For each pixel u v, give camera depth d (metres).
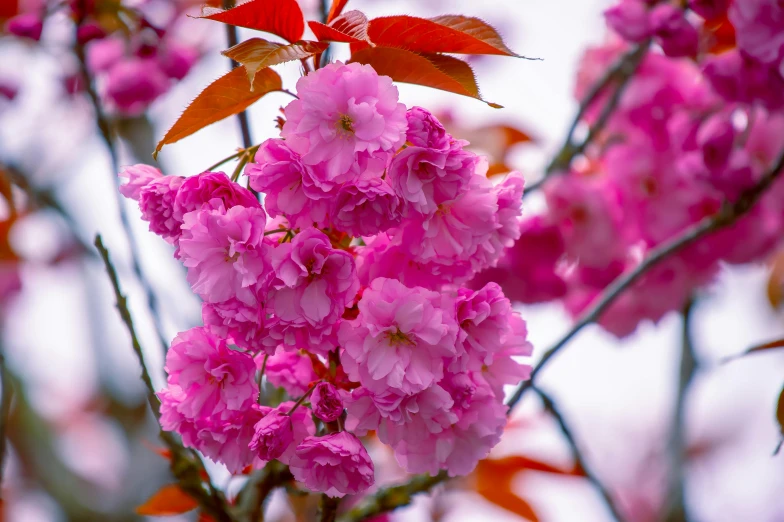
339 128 1.09
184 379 1.11
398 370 1.09
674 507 1.42
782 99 1.36
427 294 1.10
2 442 1.31
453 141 1.11
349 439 1.10
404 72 1.12
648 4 1.41
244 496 1.19
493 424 1.13
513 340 1.15
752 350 1.25
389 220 1.09
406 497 1.21
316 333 1.09
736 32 1.35
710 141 1.37
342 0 1.15
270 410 1.12
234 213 1.09
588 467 1.38
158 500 1.25
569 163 1.45
